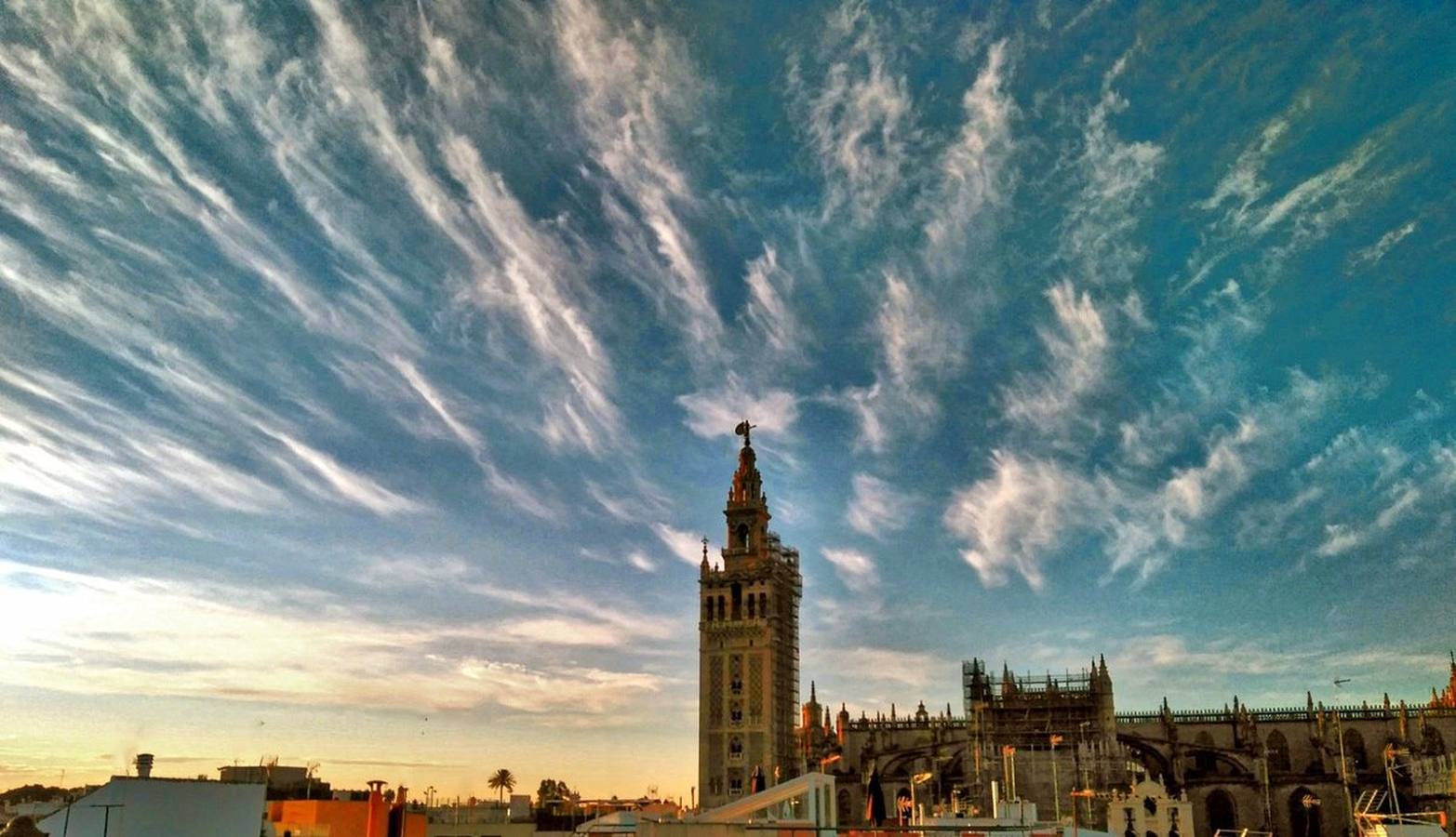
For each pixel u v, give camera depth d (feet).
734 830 213.66
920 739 629.10
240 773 304.09
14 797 278.26
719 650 550.36
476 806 401.70
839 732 635.25
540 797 611.47
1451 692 627.87
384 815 201.05
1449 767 448.24
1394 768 451.94
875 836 302.04
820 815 280.72
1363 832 388.37
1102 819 481.46
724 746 535.19
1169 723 570.05
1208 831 530.27
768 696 534.78
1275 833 517.14
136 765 259.80
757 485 585.22
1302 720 591.78
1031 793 516.73
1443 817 406.00
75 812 182.80
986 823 302.86
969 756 551.18
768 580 552.82
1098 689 550.77
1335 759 552.82
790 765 551.59
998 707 569.64
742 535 576.20
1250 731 583.58
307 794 307.58
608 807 483.92
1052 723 556.92
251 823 190.39
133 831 181.68
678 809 504.84
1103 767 500.33
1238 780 532.32
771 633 546.26
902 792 570.87
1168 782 539.70
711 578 563.07
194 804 187.01
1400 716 566.36
